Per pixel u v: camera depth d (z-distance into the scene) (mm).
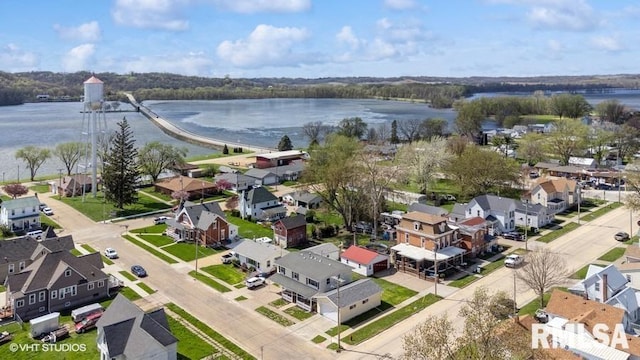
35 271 60125
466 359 36719
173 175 138750
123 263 74125
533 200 103688
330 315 56938
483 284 66500
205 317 57281
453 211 94125
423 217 75562
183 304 60625
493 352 38062
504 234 87000
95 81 115250
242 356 49062
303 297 59344
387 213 95438
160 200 113375
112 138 137125
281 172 135625
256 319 57000
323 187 95438
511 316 52188
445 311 58500
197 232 82812
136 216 100125
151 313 49156
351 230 89938
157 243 83500
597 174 128875
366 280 62062
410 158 116125
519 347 40562
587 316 48219
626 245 81312
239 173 130875
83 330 54156
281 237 82688
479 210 89812
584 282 57156
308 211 97062
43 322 53219
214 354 49250
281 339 52531
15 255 69125
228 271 71500
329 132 194750
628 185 114500
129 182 105375
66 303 60531
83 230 90500
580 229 91062
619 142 157750
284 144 179250
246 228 92625
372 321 56500
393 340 52031
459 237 76812
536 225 90750
